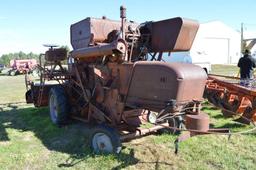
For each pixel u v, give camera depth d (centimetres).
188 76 462
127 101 537
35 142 642
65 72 777
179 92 454
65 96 729
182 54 1970
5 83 2184
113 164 503
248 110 706
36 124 783
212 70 2889
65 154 564
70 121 762
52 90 745
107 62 583
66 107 723
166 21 560
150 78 487
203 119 455
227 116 796
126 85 537
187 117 469
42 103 859
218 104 799
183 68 469
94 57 621
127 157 529
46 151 584
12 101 1197
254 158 527
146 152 555
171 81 456
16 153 573
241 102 742
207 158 526
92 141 568
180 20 534
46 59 829
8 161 534
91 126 711
